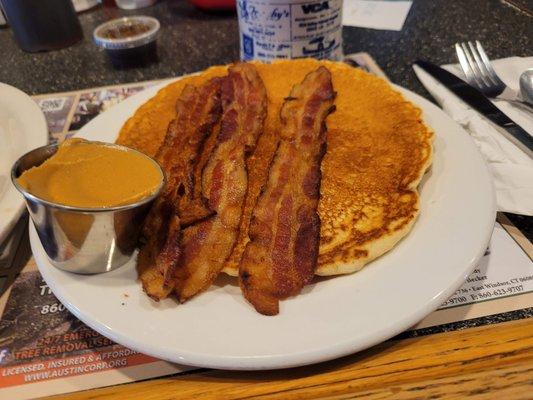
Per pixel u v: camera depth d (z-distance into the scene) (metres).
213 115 0.26
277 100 0.29
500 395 0.16
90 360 0.19
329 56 0.35
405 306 0.17
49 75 0.41
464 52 0.34
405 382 0.17
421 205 0.21
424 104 0.28
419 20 0.46
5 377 0.18
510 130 0.27
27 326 0.20
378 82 0.29
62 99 0.36
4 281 0.22
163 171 0.20
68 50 0.45
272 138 0.26
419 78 0.34
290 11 0.32
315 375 0.17
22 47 0.45
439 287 0.18
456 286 0.18
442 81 0.32
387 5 0.49
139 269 0.20
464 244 0.19
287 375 0.17
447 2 0.49
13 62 0.44
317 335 0.17
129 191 0.19
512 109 0.29
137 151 0.20
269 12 0.32
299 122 0.25
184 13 0.52
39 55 0.45
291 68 0.31
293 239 0.19
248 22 0.33
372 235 0.20
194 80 0.31
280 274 0.18
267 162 0.24
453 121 0.26
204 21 0.49
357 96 0.28
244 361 0.16
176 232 0.19
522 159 0.25
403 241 0.20
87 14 0.53
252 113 0.26
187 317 0.18
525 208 0.22
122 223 0.18
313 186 0.21
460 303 0.19
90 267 0.19
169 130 0.25
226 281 0.19
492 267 0.21
